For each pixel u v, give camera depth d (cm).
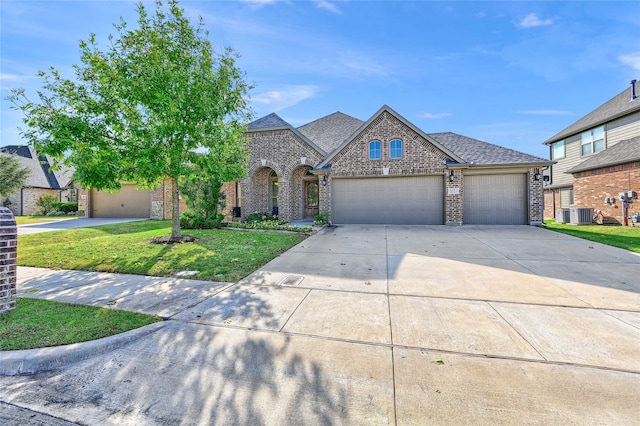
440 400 241
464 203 1422
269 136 1667
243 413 231
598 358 298
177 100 802
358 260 728
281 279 579
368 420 221
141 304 455
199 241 984
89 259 749
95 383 276
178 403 245
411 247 879
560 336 345
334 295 488
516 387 255
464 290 507
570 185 1986
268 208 1758
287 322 389
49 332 358
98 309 433
